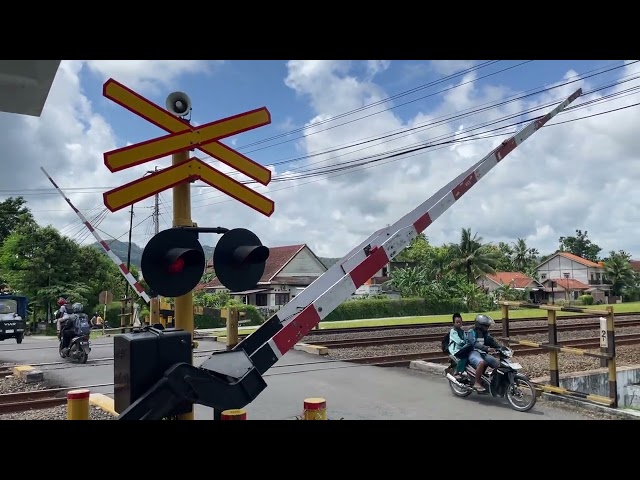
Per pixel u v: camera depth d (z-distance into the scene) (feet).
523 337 53.16
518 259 302.04
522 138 14.24
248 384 9.45
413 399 24.94
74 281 103.14
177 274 10.21
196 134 11.54
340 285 10.89
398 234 11.80
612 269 237.86
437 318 102.73
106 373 34.04
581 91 15.71
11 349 52.90
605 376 31.89
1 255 113.29
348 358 38.14
